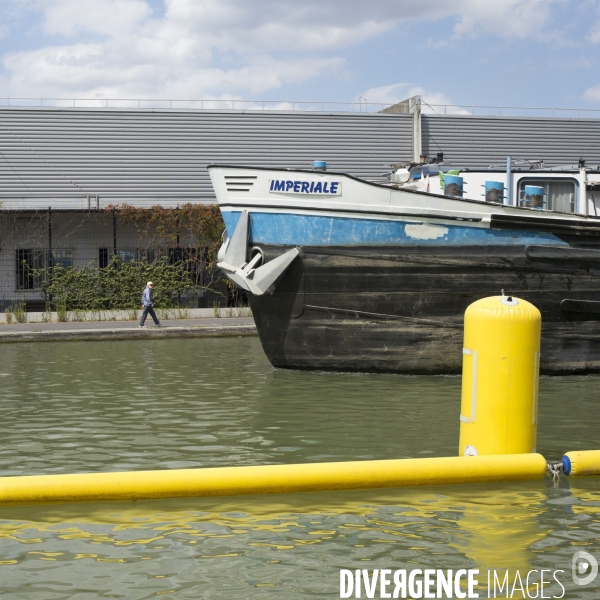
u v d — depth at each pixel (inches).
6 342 826.2
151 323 967.0
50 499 235.0
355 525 220.4
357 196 478.3
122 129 1251.8
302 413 387.2
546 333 490.9
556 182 546.6
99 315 1035.3
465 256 479.5
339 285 487.2
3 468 288.0
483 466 253.3
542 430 344.2
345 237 481.7
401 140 1343.5
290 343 506.0
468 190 548.4
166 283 1145.4
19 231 1178.0
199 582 185.3
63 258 1184.2
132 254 1184.8
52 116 1236.5
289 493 246.1
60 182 1237.7
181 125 1267.2
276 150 1299.2
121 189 1251.8
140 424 366.3
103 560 197.6
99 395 452.4
